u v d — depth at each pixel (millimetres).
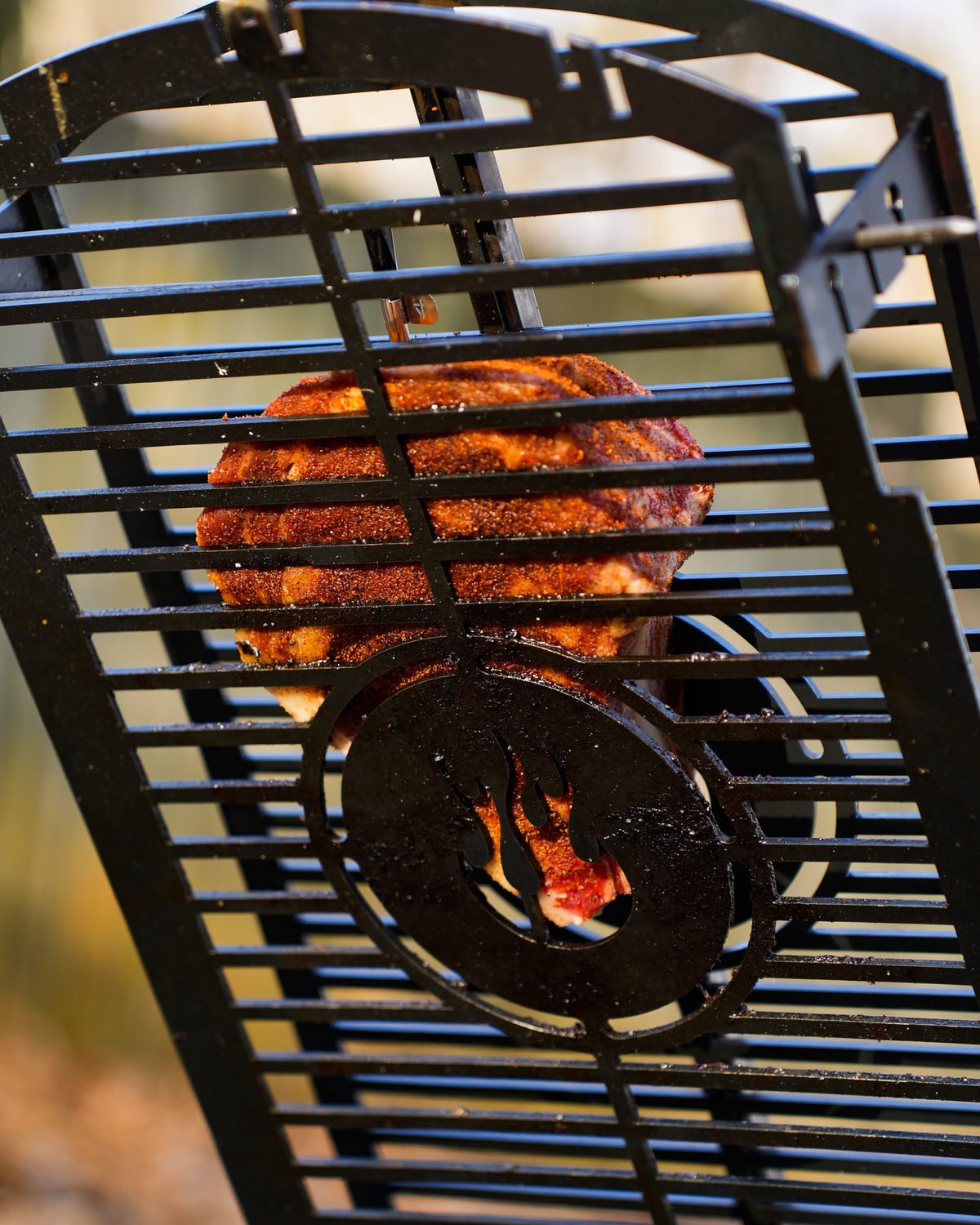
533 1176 1882
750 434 4477
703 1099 1895
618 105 1940
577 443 1735
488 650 1756
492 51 1669
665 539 1722
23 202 1799
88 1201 3730
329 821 1904
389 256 1777
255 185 4281
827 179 1739
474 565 1753
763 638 1830
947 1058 1858
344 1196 3896
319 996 1943
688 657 1740
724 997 1794
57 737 1827
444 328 4281
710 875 1769
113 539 4109
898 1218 1861
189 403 4129
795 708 2047
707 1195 1851
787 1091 1807
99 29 3736
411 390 1740
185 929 1859
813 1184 1837
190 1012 1880
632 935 1789
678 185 1675
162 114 4164
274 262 4320
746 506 4195
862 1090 1797
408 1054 1861
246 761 1936
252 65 1691
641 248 4188
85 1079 4305
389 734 1780
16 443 1767
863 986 1853
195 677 1798
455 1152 3439
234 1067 1889
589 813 1770
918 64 1718
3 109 1720
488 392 1735
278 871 1936
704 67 3803
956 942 1833
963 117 4023
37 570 1792
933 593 1705
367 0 1715
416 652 1763
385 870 1813
